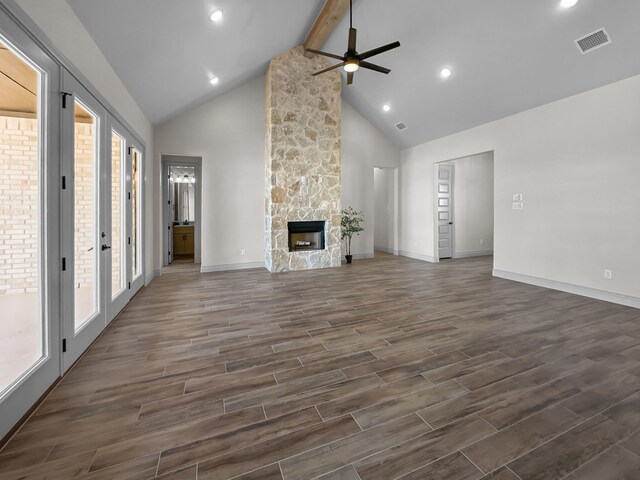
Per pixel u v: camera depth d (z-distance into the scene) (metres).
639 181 3.50
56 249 1.99
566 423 1.64
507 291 4.34
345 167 7.18
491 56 4.12
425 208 7.00
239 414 1.73
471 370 2.20
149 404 1.82
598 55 3.47
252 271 5.81
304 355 2.44
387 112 6.57
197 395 1.91
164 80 4.01
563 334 2.82
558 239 4.34
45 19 1.87
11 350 2.04
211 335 2.84
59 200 2.01
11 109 2.10
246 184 6.00
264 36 4.41
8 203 2.14
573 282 4.18
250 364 2.30
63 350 2.09
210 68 4.38
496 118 5.14
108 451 1.45
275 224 5.68
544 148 4.46
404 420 1.67
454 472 1.33
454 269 6.01
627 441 1.51
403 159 7.66
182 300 3.94
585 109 3.96
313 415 1.71
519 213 4.86
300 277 5.30
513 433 1.56
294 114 5.74
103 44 2.72
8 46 1.59
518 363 2.29
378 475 1.31
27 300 2.11
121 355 2.44
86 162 2.70
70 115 2.16
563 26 3.38
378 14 4.21
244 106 5.93
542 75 4.03
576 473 1.32
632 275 3.60
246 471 1.34
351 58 3.50
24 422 1.64
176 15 2.93
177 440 1.53
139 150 4.33
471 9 3.66
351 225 6.97
